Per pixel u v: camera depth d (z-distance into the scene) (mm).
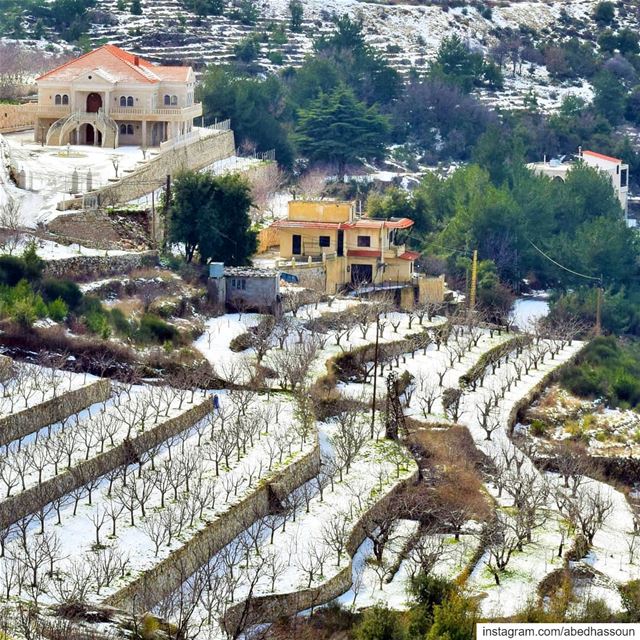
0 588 185500
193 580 199250
